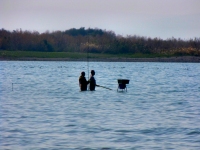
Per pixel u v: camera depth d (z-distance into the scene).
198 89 75.31
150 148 33.84
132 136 37.19
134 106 52.75
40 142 35.28
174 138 36.59
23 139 36.12
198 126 40.88
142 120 43.56
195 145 34.62
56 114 46.72
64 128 39.84
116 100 57.97
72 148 33.75
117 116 45.69
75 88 74.31
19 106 52.34
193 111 49.22
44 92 67.88
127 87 76.88
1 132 38.31
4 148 33.72
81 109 50.12
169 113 47.75
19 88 74.50
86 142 35.31
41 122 42.41
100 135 37.47
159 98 60.91
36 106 52.34
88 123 42.03
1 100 57.97
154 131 38.91
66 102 55.84
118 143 35.09
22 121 42.81
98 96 62.06
